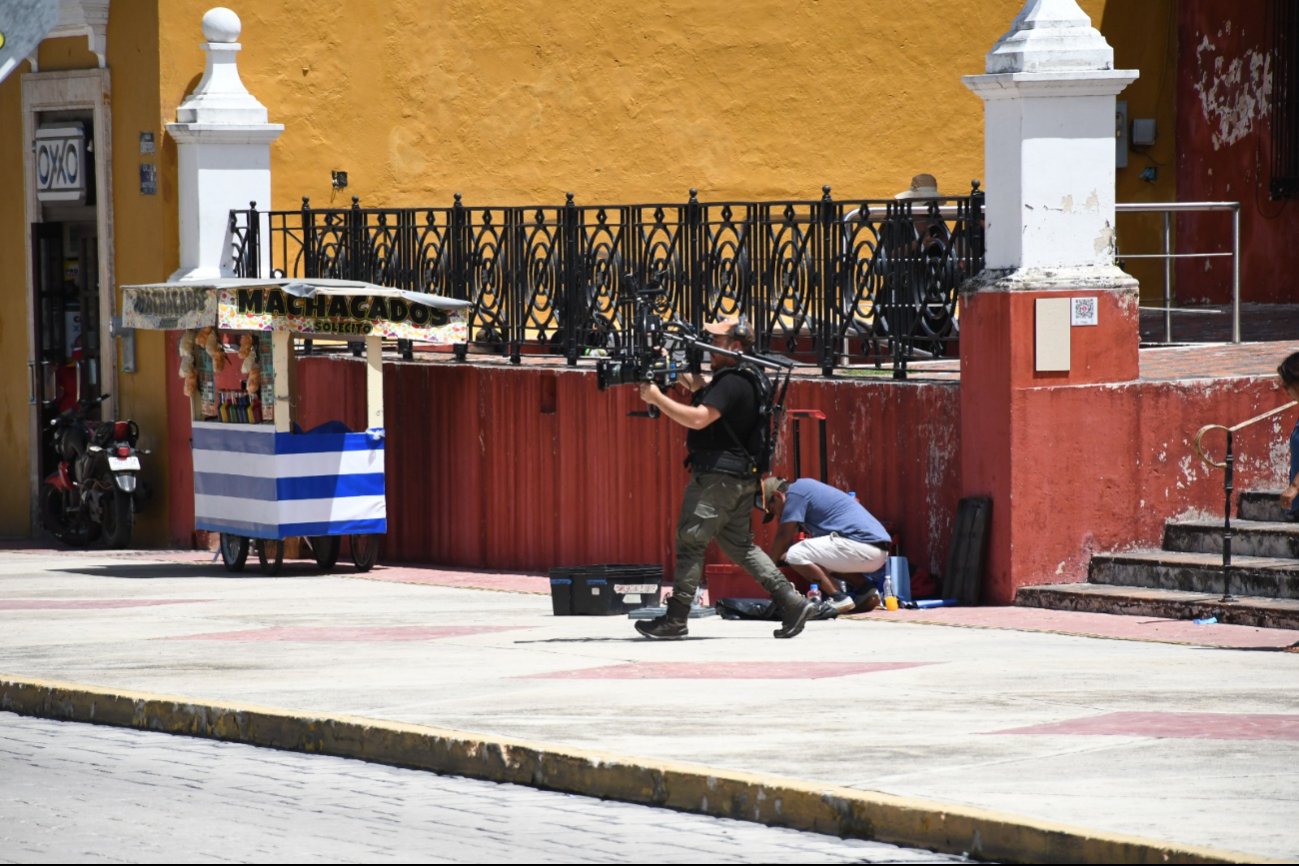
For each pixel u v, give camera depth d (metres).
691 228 57.72
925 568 50.88
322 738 34.12
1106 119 49.47
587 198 78.44
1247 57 80.81
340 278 68.69
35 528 77.88
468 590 56.38
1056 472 48.91
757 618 47.94
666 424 56.69
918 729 32.38
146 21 70.75
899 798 27.09
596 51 78.38
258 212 69.44
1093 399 49.19
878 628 45.78
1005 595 48.75
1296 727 32.19
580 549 59.47
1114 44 83.25
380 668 40.41
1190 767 29.11
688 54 79.44
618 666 40.16
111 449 69.06
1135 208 56.69
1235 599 45.38
